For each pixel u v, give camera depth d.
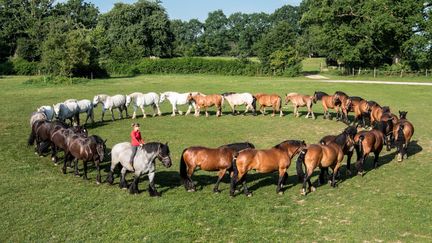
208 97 28.16
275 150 13.72
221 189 14.53
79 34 60.12
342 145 14.92
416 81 53.62
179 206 12.85
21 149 19.77
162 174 16.28
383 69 65.69
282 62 69.56
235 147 14.29
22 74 72.81
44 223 11.71
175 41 112.44
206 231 11.23
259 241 10.65
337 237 10.83
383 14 59.47
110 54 82.94
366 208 12.61
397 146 17.88
